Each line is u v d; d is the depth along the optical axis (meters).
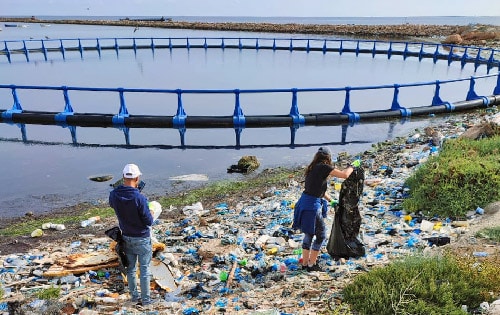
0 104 23.91
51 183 12.85
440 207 8.09
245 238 7.89
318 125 19.19
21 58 47.03
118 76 34.03
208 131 18.53
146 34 84.38
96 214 10.50
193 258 7.16
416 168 11.41
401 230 7.49
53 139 17.53
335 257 6.41
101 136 17.91
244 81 31.25
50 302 5.63
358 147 16.16
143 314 5.24
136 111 22.50
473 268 5.18
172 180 13.07
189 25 104.31
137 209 5.26
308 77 33.28
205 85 29.47
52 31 96.25
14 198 11.73
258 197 11.05
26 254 7.96
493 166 8.46
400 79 32.03
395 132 17.91
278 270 6.36
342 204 6.26
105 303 5.71
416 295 4.66
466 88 28.33
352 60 45.28
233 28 94.75
